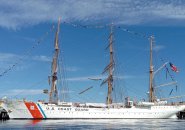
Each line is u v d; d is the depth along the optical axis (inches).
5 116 4982.8
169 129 3599.9
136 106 5861.2
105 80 5974.4
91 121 4872.0
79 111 5241.1
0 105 4859.7
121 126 3949.3
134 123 4549.7
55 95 5231.3
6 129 3314.5
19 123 4165.8
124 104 5851.4
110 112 5511.8
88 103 5418.3
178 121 5177.2
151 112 5895.7
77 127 3671.3
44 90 5206.7
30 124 4008.4
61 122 4485.7
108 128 3641.7
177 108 6082.7
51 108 5027.1
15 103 4849.9
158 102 6112.2
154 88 6245.1
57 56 5349.4
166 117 6023.6
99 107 5467.5
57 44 5364.2
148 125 4165.8
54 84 5246.1
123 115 5620.1
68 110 5147.6
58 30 5403.5
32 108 4894.2
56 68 5295.3
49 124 4050.2
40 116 4940.9
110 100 5920.3
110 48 6067.9
